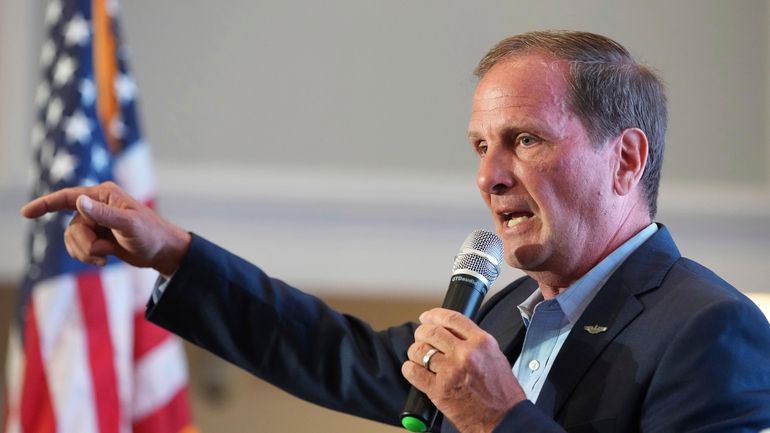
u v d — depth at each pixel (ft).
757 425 13.58
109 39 30.07
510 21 44.34
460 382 13.85
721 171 43.83
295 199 42.60
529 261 15.46
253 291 18.11
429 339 14.29
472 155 44.01
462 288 15.94
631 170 15.78
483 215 42.75
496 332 17.30
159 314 18.01
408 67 44.45
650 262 15.65
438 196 42.65
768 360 14.15
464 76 44.29
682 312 14.64
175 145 43.88
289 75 44.39
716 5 44.24
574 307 15.80
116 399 26.89
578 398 14.74
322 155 44.09
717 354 13.97
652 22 44.19
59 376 26.73
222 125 44.06
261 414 44.11
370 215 42.75
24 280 27.89
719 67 44.11
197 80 44.16
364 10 44.57
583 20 44.16
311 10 44.57
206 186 42.50
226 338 18.12
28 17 41.96
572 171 15.24
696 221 42.60
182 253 17.89
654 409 14.12
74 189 17.72
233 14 44.45
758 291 42.37
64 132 28.43
